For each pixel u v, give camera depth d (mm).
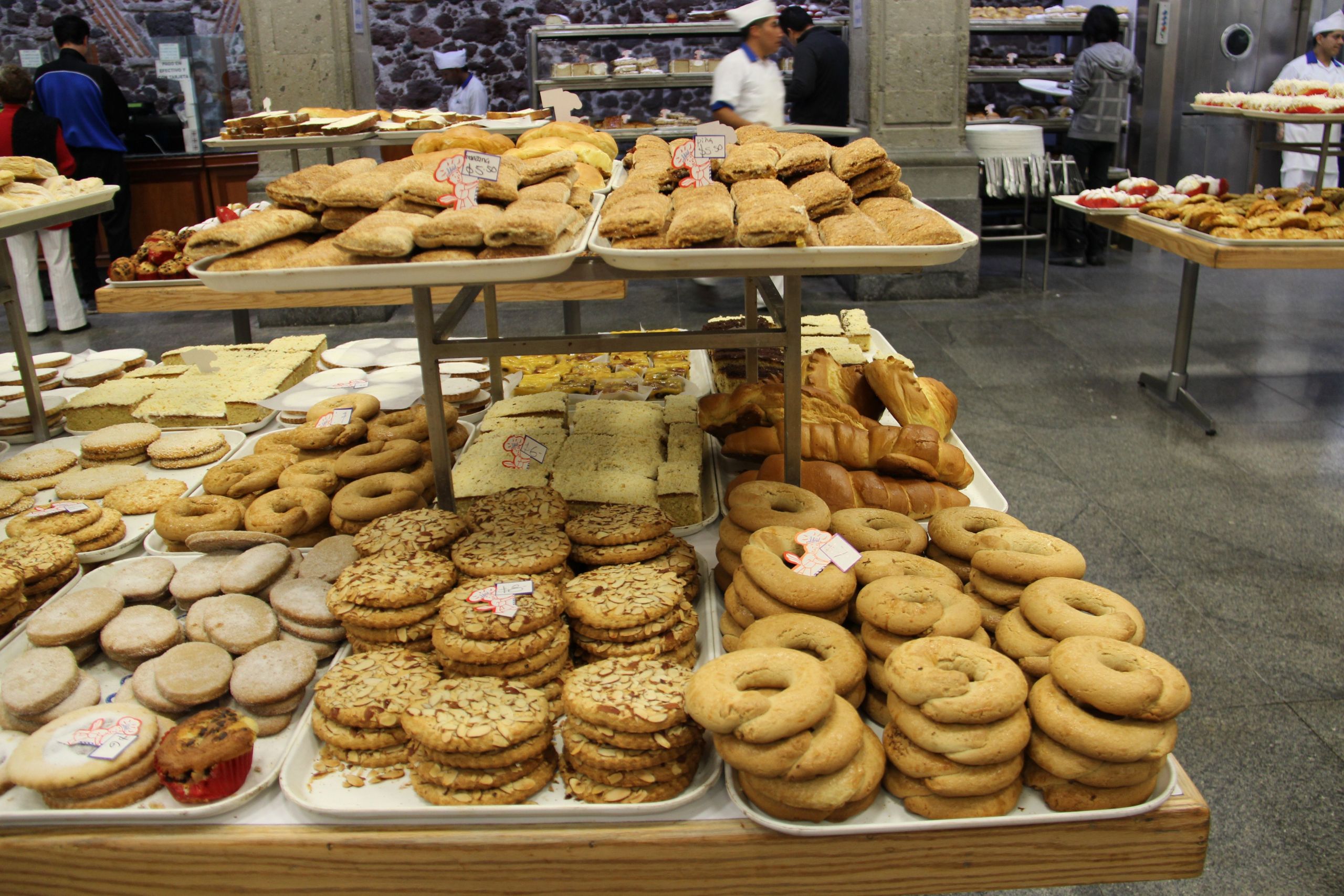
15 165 2207
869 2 5770
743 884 1188
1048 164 6234
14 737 1344
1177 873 1202
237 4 7680
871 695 1327
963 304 6070
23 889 1209
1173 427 3992
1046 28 7289
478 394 2600
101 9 7664
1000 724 1157
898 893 1200
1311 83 4379
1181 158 7633
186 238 2502
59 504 1858
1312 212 3781
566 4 8164
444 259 1267
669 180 1812
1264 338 5148
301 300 2633
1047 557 1457
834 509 1825
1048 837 1172
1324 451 3703
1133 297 6090
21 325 2342
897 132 5992
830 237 1384
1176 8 7215
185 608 1607
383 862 1173
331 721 1296
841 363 2645
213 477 2000
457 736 1170
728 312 6035
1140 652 1210
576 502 1852
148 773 1240
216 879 1188
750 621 1429
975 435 3947
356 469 1956
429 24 8172
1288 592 2752
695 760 1229
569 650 1474
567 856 1168
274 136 2875
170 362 2986
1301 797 2029
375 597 1424
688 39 8250
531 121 3041
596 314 6105
